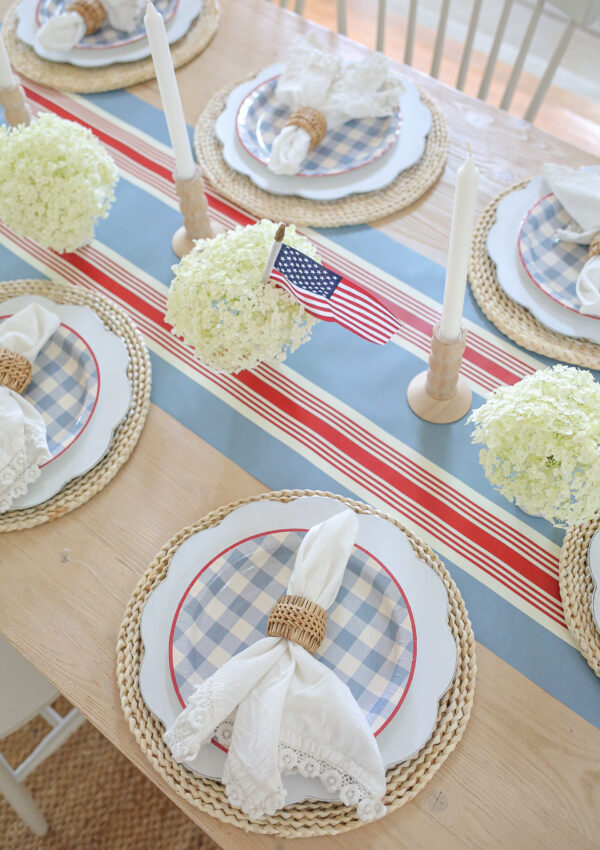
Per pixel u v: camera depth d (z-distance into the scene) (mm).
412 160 1270
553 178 1179
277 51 1485
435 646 846
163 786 799
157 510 986
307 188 1249
